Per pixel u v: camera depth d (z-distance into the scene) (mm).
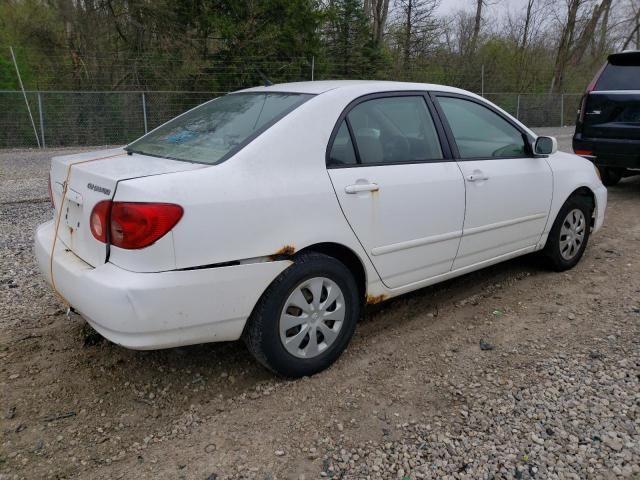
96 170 2912
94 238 2814
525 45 28688
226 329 2922
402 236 3561
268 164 2984
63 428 2842
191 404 3053
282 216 2961
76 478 2504
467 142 4094
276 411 2977
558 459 2574
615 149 7625
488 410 2945
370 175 3369
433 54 26297
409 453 2635
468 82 25203
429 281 3900
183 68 19297
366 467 2549
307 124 3178
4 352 3521
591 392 3072
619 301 4332
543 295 4508
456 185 3842
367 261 3412
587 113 7863
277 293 3014
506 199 4246
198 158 3027
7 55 18188
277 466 2564
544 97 24172
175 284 2666
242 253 2844
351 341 3744
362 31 22906
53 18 20094
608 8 28016
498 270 5109
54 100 16656
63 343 3658
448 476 2484
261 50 19828
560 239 4895
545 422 2832
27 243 5762
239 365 3438
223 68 19438
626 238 6160
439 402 3033
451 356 3533
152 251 2617
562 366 3357
